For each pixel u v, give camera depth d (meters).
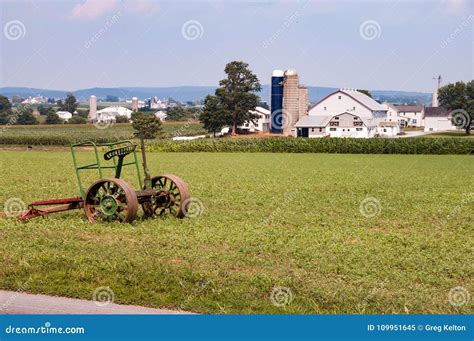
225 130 120.75
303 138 72.44
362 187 29.66
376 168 44.72
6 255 13.10
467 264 12.98
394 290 10.98
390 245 14.93
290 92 111.94
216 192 26.22
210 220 18.11
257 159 55.97
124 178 34.69
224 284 11.26
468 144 67.75
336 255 13.46
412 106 167.50
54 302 10.90
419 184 31.84
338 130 105.25
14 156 57.22
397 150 69.44
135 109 165.12
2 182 30.61
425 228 17.81
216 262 12.71
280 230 16.72
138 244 14.34
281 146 72.56
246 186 29.28
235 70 113.50
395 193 27.11
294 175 36.91
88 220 17.50
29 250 13.63
